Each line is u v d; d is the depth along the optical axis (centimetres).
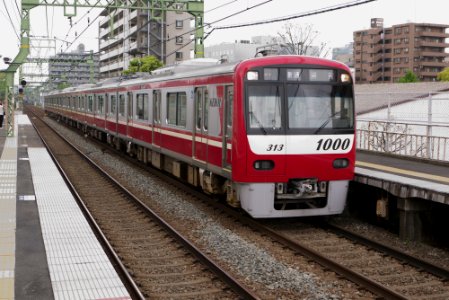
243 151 929
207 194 1288
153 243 902
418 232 925
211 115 1080
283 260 799
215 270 726
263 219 1082
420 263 760
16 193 1236
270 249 857
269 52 1066
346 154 984
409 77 6038
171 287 680
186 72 1270
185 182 1500
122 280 690
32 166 1716
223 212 1120
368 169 1125
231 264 774
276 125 941
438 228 941
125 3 2594
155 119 1559
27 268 689
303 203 1033
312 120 962
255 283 694
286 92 948
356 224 1053
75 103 3556
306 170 958
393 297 623
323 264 764
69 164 1903
